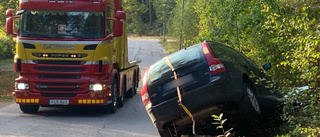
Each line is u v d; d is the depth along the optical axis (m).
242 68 7.97
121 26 11.99
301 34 7.48
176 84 7.41
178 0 48.81
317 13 7.73
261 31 9.85
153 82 7.66
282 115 8.00
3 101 15.36
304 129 6.95
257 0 10.59
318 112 7.34
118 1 14.53
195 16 39.38
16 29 12.38
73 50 11.75
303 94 7.43
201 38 14.43
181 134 8.17
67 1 11.92
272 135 7.95
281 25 8.25
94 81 11.84
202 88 7.17
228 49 8.76
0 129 9.70
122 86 14.36
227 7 12.18
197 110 7.26
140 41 78.38
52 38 11.79
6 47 36.88
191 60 7.47
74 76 11.84
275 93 9.05
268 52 9.14
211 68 7.23
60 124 10.62
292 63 7.40
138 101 16.20
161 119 7.50
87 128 10.10
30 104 11.91
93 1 11.97
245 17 11.41
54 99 11.86
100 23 11.97
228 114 7.52
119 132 9.63
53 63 11.80
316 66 7.29
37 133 9.31
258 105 7.77
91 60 11.80
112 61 12.61
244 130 7.88
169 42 63.03
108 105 12.57
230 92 7.12
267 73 8.70
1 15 21.41
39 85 11.86
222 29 12.35
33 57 11.79
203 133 8.20
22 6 12.00
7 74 26.03
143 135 9.30
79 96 11.83
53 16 11.91
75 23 11.91
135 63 17.88
